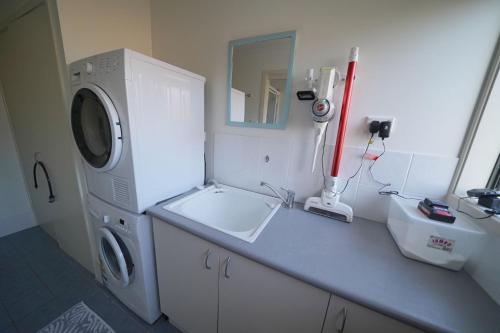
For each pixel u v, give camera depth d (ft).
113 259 4.29
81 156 3.81
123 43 4.64
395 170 3.26
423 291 2.05
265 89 4.06
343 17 3.21
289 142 4.03
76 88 3.47
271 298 2.56
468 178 2.85
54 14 3.45
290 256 2.47
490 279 2.05
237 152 4.69
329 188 3.53
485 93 2.60
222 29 4.32
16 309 4.25
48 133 4.54
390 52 2.99
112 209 3.67
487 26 2.49
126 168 3.26
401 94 3.03
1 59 5.11
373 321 1.98
